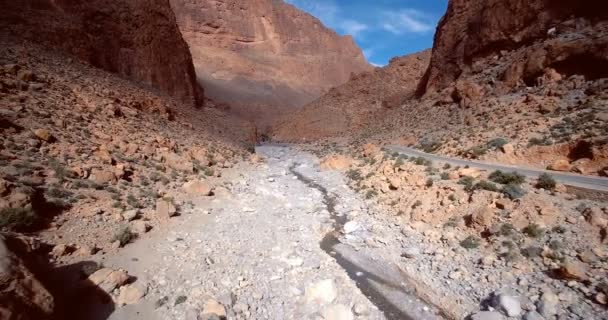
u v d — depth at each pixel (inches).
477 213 564.7
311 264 514.3
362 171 1229.1
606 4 1305.4
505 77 1585.9
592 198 542.6
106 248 444.5
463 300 414.9
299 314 385.7
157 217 585.3
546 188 617.9
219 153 1396.4
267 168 1460.4
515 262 451.5
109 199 577.3
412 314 403.2
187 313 343.9
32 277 255.4
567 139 858.8
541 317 350.0
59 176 572.7
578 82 1199.6
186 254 476.1
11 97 759.7
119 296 354.6
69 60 1300.4
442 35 2368.4
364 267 524.7
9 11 1269.7
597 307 343.9
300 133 3585.1
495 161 957.2
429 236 590.9
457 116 1660.9
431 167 965.8
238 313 369.7
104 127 933.8
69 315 307.7
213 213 682.2
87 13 1653.5
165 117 1489.9
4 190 436.1
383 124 2497.5
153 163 874.8
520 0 1678.2
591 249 424.5
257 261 497.0
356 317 392.8
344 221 759.7
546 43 1432.1
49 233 433.1
